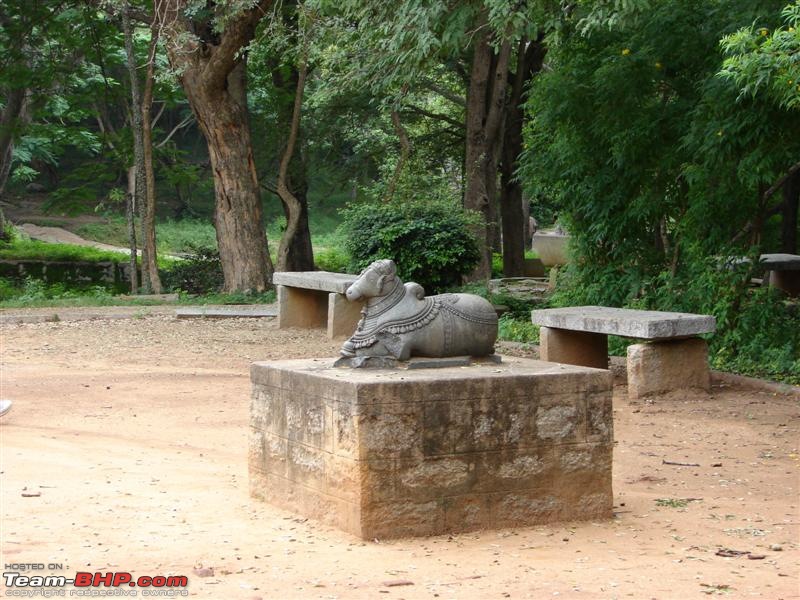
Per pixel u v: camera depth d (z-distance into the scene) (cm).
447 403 622
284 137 3167
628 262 1612
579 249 1691
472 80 2627
